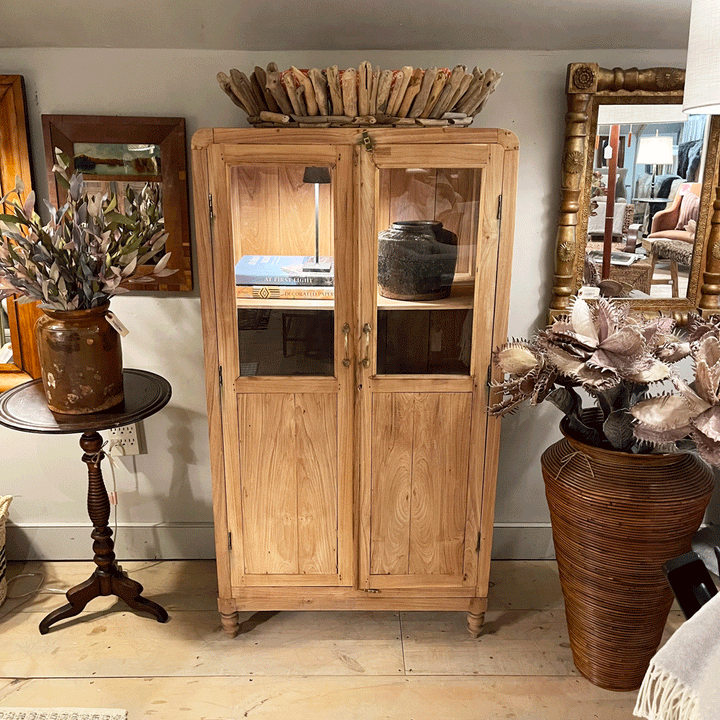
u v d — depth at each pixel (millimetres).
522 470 2344
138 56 1979
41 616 2090
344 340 1777
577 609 1814
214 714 1731
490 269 1729
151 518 2379
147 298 2174
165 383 2023
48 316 1742
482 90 1708
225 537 1932
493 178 1665
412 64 2000
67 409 1771
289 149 1649
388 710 1752
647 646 1769
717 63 1300
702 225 2082
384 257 1718
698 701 983
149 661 1913
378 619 2115
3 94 1966
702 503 1629
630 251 2115
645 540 1622
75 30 1873
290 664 1911
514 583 2283
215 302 1753
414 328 1776
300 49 1979
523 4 1752
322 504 1909
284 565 1962
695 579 1037
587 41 1942
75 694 1789
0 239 1660
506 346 1717
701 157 2031
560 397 1708
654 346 1620
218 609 2143
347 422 1842
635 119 2000
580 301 1641
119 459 2305
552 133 2055
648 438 1476
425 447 1857
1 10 1766
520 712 1747
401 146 1646
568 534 1739
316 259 1730
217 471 1877
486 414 1828
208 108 2020
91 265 1700
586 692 1819
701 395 1453
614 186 2057
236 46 1957
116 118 1989
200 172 1665
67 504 2344
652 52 2000
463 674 1879
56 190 2047
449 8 1770
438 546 1942
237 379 1808
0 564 2104
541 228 2135
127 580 2053
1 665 1888
